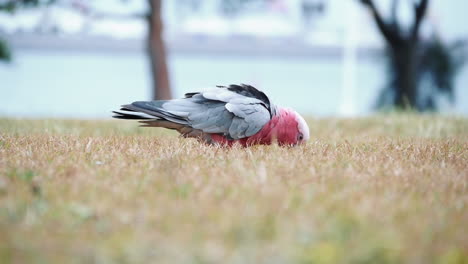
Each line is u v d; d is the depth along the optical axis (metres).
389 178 8.65
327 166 9.41
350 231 6.21
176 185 7.81
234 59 44.00
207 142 11.96
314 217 6.61
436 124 17.69
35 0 29.02
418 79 38.06
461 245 5.99
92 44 42.88
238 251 5.70
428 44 38.09
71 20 40.50
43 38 41.34
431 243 6.02
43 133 14.02
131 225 6.34
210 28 43.22
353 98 42.12
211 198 7.23
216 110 11.65
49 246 5.77
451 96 38.06
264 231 6.17
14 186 7.69
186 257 5.56
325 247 5.70
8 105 42.56
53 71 42.72
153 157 10.04
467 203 7.43
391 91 37.47
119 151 10.56
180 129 11.94
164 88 32.53
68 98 43.31
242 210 6.76
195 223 6.40
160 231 6.19
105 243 5.86
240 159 9.72
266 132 11.85
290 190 7.76
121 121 19.67
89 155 10.14
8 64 33.28
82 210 6.71
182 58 43.88
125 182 8.03
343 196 7.51
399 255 5.68
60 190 7.56
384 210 6.95
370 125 18.05
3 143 11.54
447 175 9.02
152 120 11.73
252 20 43.34
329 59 43.53
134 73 43.84
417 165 9.91
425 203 7.38
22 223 6.34
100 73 43.44
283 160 9.71
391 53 37.66
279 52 43.81
